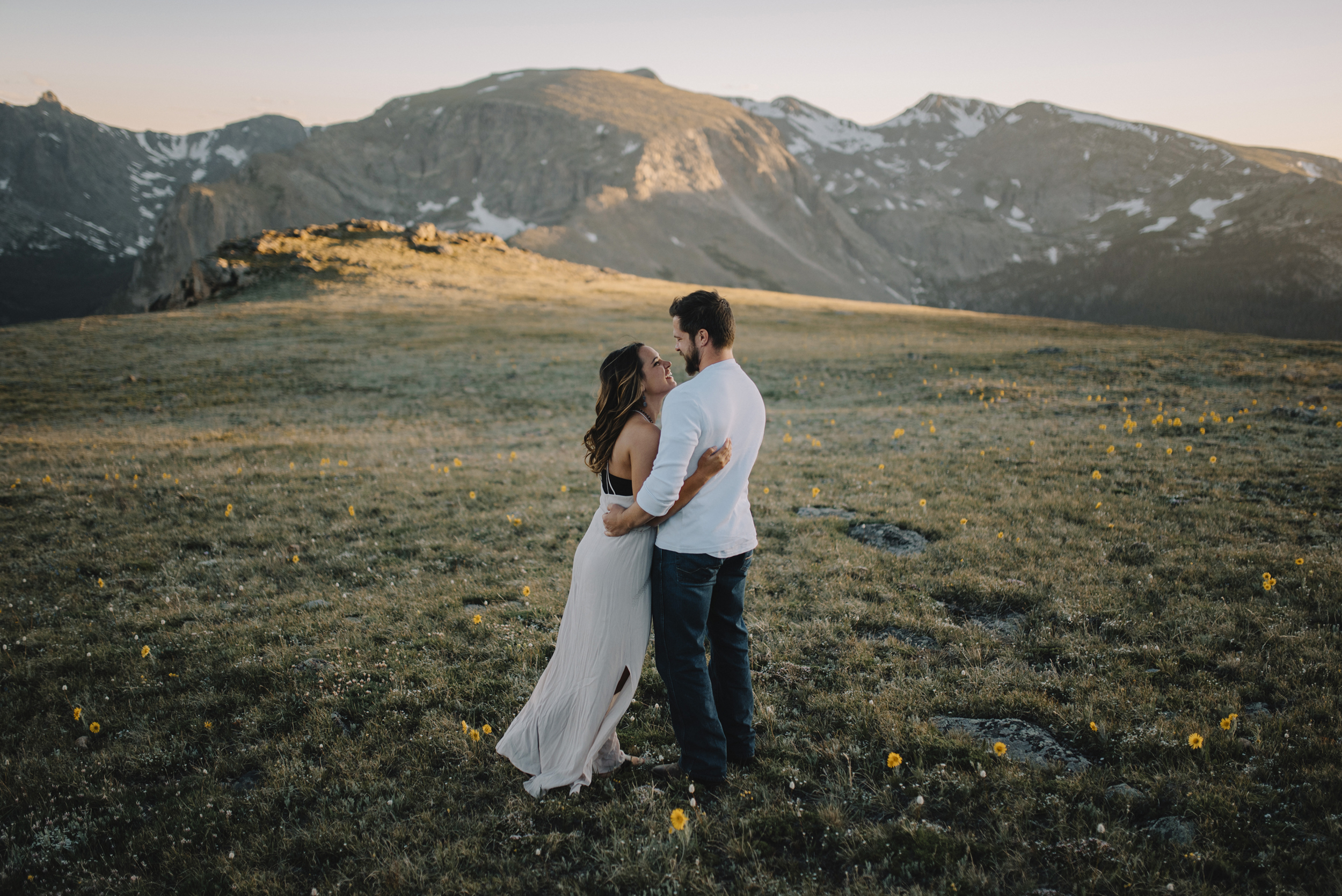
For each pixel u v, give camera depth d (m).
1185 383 20.47
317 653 5.21
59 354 32.59
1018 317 59.72
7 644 5.58
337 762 3.82
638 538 3.43
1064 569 6.29
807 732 3.98
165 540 8.48
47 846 3.28
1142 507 8.05
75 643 5.60
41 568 7.51
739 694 3.67
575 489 10.80
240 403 24.61
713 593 3.57
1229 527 7.19
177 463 13.51
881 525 7.85
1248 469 9.50
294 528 8.95
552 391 25.92
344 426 19.81
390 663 5.00
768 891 2.81
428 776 3.70
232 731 4.25
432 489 10.82
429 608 6.06
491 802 3.51
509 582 6.66
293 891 2.95
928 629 5.24
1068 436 12.79
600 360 32.69
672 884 2.86
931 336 41.09
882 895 2.74
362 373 29.58
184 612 6.23
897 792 3.39
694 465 3.22
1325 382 18.59
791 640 5.12
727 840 3.15
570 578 6.70
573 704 3.52
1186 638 4.83
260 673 4.94
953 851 2.95
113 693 4.75
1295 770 3.28
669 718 4.25
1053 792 3.31
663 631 3.44
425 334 39.81
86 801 3.63
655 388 3.44
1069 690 4.22
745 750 3.70
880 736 3.84
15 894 3.02
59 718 4.45
